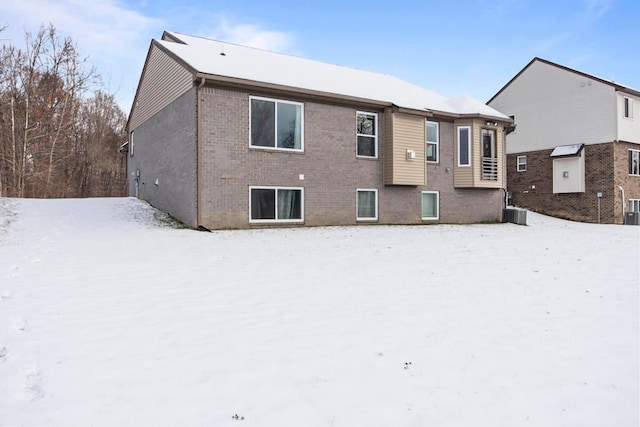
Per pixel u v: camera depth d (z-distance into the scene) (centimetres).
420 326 445
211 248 890
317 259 799
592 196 2400
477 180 1728
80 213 1348
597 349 391
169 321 446
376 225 1491
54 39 2788
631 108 2405
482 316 480
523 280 660
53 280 600
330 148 1425
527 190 2709
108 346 379
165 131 1457
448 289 597
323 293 564
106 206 1498
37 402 287
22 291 543
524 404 296
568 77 2503
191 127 1224
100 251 820
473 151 1722
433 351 381
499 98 2861
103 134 3406
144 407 281
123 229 1138
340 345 391
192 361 352
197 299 525
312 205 1388
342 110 1452
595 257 885
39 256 762
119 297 526
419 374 337
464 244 1052
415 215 1631
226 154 1228
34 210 1328
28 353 362
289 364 350
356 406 288
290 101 1343
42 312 466
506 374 339
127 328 424
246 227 1262
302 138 1369
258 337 407
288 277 649
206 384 314
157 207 1538
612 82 2325
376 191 1538
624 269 755
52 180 2795
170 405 284
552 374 340
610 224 2197
